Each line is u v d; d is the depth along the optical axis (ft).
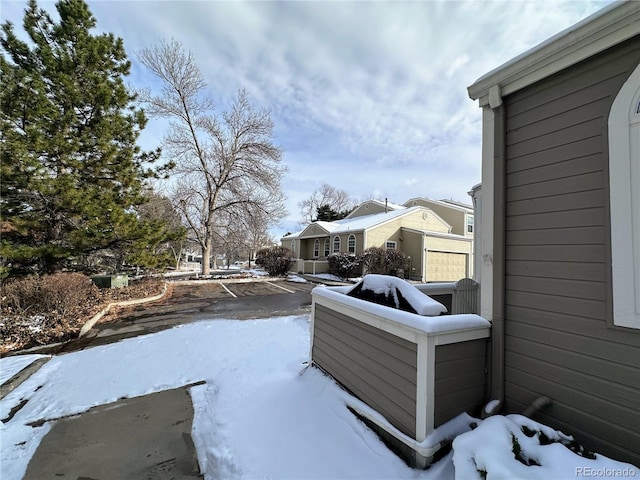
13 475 6.85
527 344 7.16
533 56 7.04
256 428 8.37
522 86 7.53
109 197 28.30
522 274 7.39
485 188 8.29
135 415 9.42
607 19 5.82
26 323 18.56
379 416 7.81
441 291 15.14
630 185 5.64
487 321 7.72
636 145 5.59
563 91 6.81
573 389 6.31
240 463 7.07
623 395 5.60
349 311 9.53
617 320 5.71
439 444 6.47
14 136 23.99
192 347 15.44
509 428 5.87
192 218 58.34
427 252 53.52
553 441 5.84
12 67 25.25
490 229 8.07
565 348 6.49
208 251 55.21
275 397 9.98
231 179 55.98
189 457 7.49
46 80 27.73
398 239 57.26
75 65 28.63
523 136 7.57
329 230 63.36
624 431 5.55
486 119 8.41
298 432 8.05
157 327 19.42
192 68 49.39
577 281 6.37
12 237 26.71
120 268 40.98
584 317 6.22
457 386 7.12
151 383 11.62
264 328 18.98
